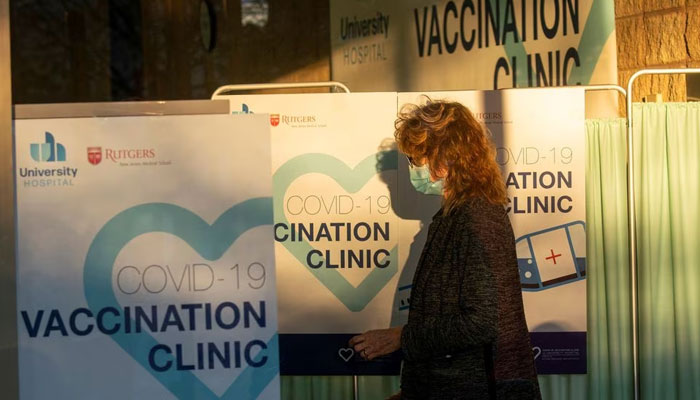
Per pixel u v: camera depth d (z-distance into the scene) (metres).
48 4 8.37
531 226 3.65
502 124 3.62
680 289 3.74
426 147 2.74
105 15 8.63
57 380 2.49
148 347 2.50
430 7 5.63
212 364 2.51
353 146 3.62
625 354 3.76
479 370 2.65
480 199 2.68
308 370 3.70
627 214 3.73
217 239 2.50
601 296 3.77
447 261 2.66
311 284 3.67
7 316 2.46
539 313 3.67
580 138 3.62
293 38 7.20
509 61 4.98
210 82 8.16
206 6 8.16
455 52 5.41
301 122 3.62
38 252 2.48
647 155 3.73
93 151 2.48
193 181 2.49
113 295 2.49
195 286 2.50
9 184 2.45
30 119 2.47
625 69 4.68
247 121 2.49
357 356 3.69
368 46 6.30
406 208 3.64
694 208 3.73
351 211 3.64
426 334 2.64
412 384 2.75
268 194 2.50
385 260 3.66
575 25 4.51
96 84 8.62
